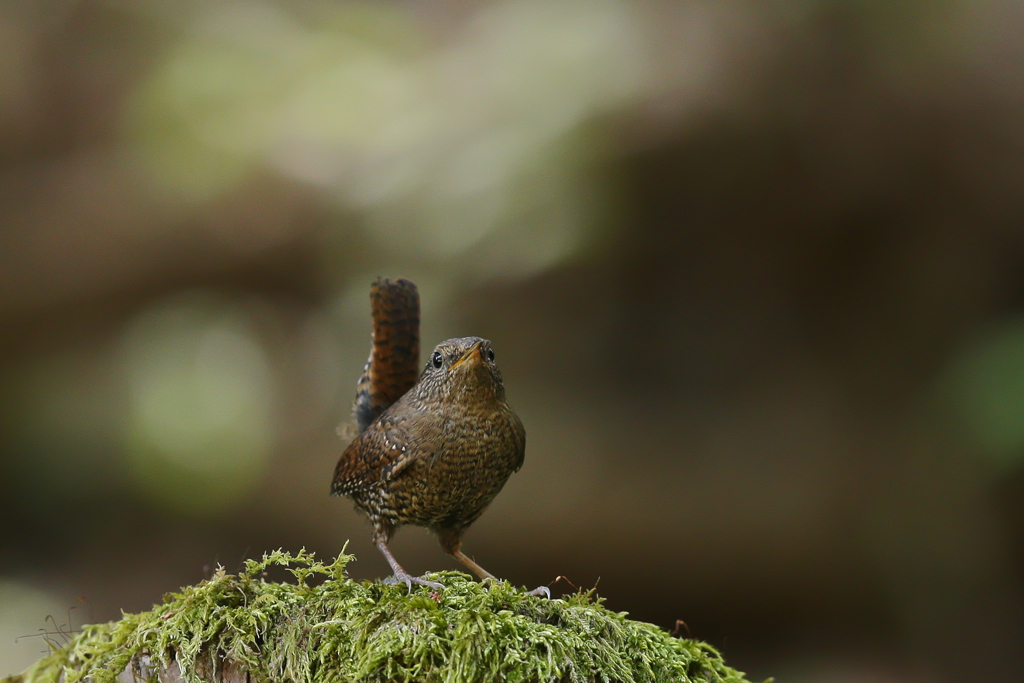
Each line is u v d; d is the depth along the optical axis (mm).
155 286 16188
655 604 11836
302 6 17094
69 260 15789
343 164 15328
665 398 13555
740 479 12078
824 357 13328
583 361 13930
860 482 11953
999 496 11148
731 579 11688
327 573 3707
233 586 3758
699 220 13156
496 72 14359
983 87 12148
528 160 13281
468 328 13953
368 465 4539
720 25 12617
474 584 3766
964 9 11984
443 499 4438
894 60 12156
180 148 15992
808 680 11000
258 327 15758
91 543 14336
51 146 16531
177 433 14758
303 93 15992
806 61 12297
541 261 13445
